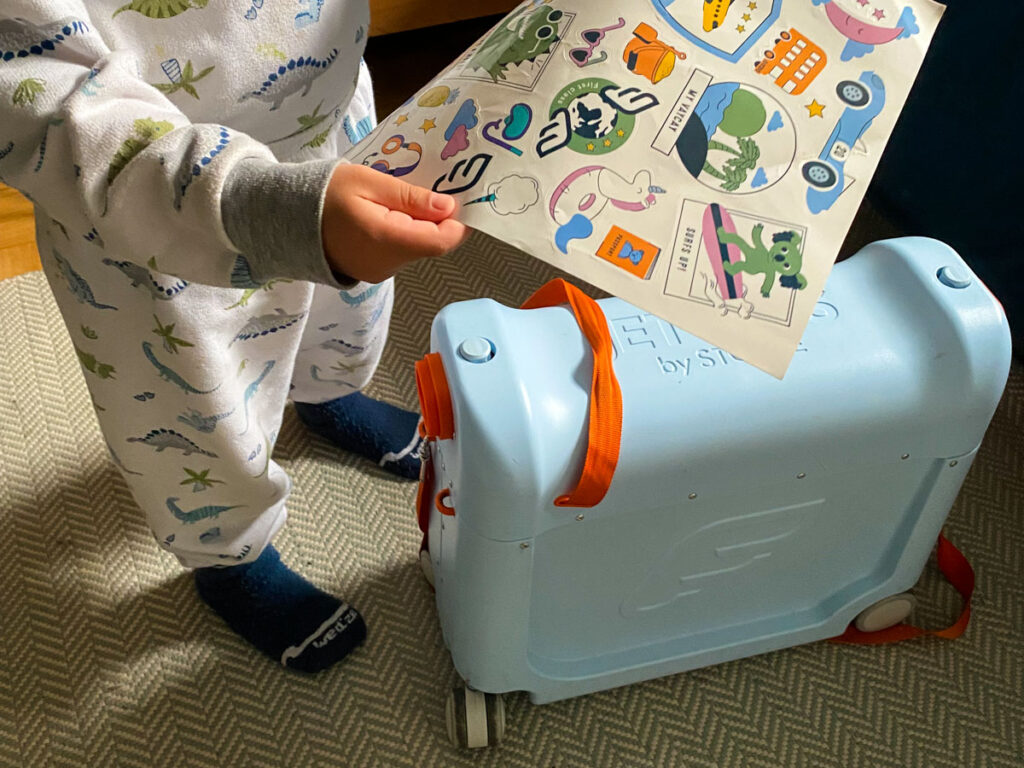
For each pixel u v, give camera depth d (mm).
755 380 744
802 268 498
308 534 1064
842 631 963
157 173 487
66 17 507
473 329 747
